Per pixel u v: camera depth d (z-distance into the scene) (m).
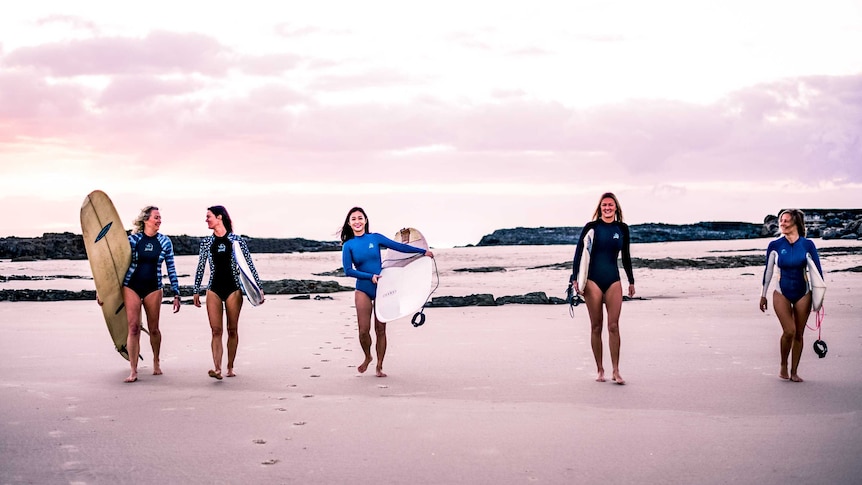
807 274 6.22
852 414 5.02
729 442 4.32
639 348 8.25
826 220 128.12
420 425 4.79
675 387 6.03
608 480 3.65
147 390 6.03
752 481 3.62
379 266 6.88
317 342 9.01
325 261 66.88
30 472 3.80
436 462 3.97
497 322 11.09
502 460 4.00
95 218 6.79
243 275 6.67
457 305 13.84
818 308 6.07
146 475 3.75
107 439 4.45
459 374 6.74
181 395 5.81
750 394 5.71
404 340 9.16
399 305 6.78
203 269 6.73
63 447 4.27
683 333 9.52
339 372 6.91
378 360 6.73
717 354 7.77
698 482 3.61
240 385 6.26
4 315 12.36
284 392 5.94
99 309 13.49
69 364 7.40
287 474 3.77
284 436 4.52
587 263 6.34
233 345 6.77
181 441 4.41
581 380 6.39
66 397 5.73
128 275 6.66
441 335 9.60
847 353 7.77
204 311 13.30
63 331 10.11
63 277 28.14
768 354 7.74
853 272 24.36
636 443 4.32
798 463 3.90
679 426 4.72
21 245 77.81
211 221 6.69
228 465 3.93
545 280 24.97
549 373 6.75
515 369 6.98
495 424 4.81
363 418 5.00
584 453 4.12
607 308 6.35
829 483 3.58
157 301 6.80
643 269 29.08
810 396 5.62
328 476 3.74
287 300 15.84
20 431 4.64
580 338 9.19
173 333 10.05
